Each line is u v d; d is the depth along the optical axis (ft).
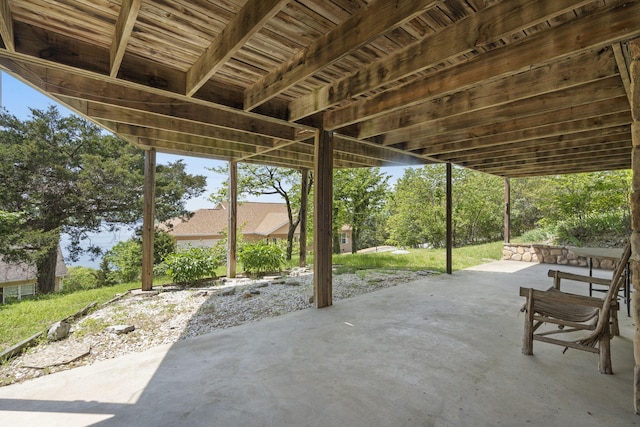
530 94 8.52
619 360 8.00
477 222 46.19
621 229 25.59
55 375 7.39
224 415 5.80
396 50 7.69
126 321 11.63
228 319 11.85
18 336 10.10
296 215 43.16
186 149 17.99
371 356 8.30
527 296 8.45
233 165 20.92
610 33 5.64
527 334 8.37
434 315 11.87
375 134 13.25
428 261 27.04
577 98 9.24
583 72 7.61
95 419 5.68
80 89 9.38
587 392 6.52
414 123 11.68
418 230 48.19
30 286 33.83
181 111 11.35
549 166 21.40
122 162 31.07
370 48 7.58
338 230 46.32
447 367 7.66
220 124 12.33
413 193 47.75
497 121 11.10
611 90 8.62
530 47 6.73
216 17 6.43
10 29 6.22
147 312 12.78
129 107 10.25
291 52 7.93
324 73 9.06
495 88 9.25
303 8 6.07
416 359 8.11
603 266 22.77
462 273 21.13
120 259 35.63
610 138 13.97
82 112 10.91
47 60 7.01
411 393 6.51
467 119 12.00
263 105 10.89
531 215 42.83
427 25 6.57
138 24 6.66
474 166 21.85
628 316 11.83
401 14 5.41
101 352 8.88
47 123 28.48
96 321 11.60
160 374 7.39
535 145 14.99
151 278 16.97
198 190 37.19
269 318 11.73
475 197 43.91
